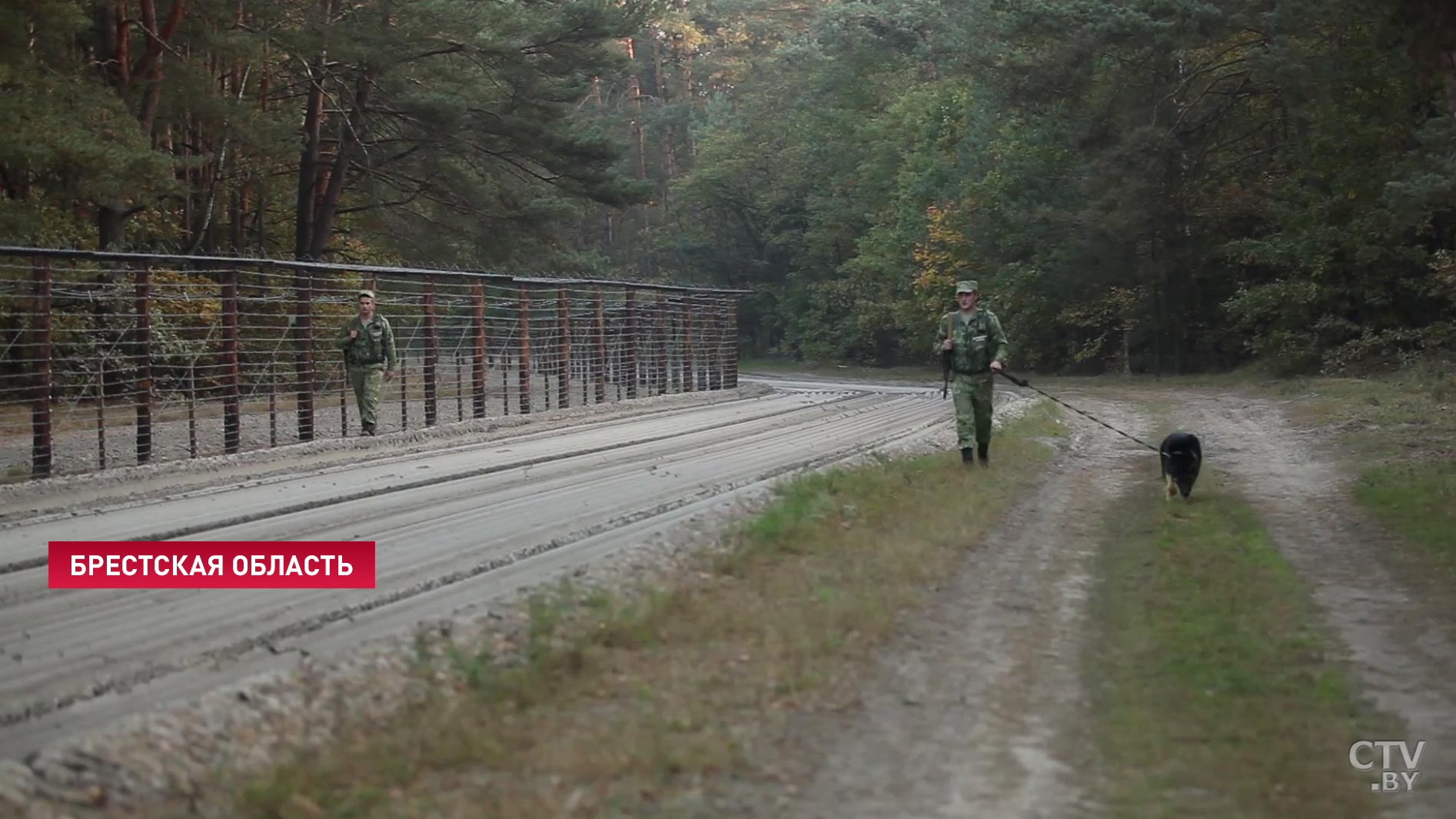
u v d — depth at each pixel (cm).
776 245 7800
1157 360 4584
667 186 8775
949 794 544
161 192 2636
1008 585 936
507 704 650
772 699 662
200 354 1948
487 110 3922
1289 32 3572
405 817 506
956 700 668
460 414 2522
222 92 3206
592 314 3169
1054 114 4328
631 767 563
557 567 988
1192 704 664
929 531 1116
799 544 1053
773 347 8394
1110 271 4497
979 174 4962
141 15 3102
